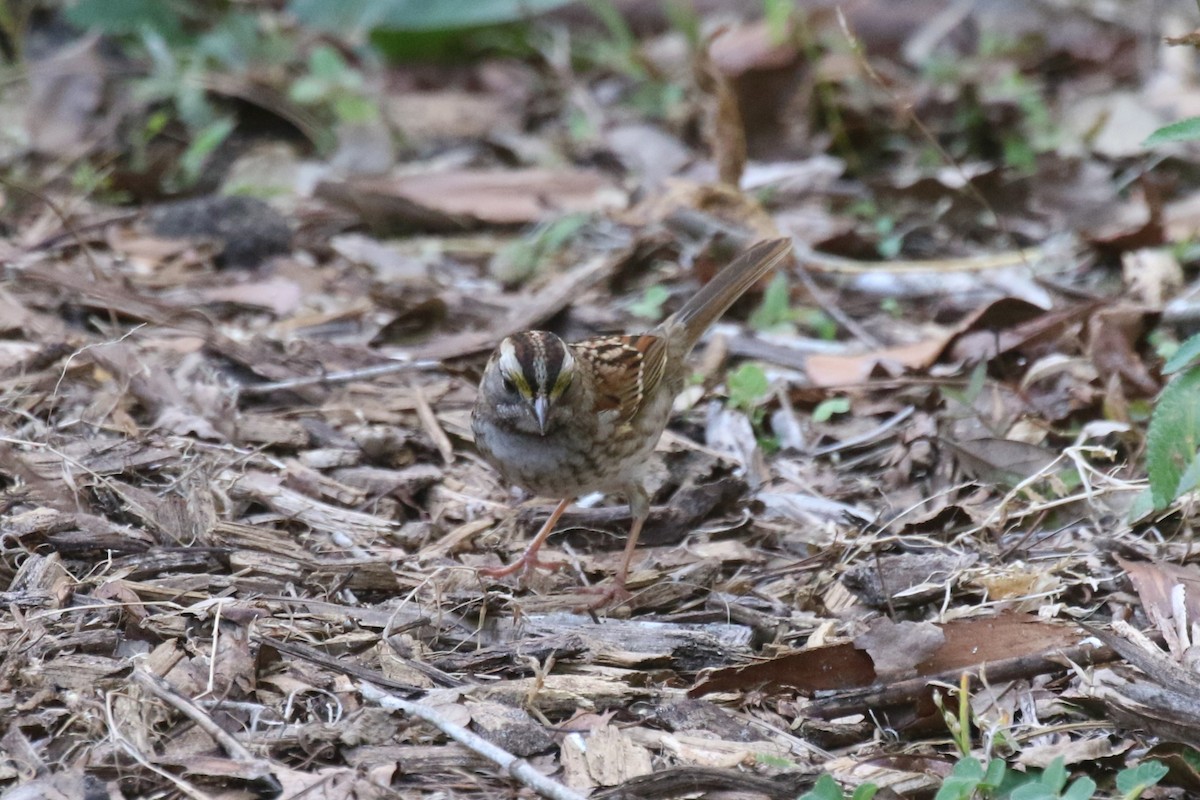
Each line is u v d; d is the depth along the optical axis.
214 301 12.94
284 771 6.84
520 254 14.25
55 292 12.41
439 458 10.69
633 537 9.52
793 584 9.20
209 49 18.59
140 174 15.45
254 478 9.87
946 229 15.37
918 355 11.85
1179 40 8.78
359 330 12.77
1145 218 14.89
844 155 16.78
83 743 6.98
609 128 17.55
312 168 16.70
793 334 13.08
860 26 19.19
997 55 19.00
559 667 8.01
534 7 19.16
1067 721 7.55
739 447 10.90
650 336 10.05
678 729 7.49
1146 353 11.77
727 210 14.35
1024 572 8.90
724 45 17.19
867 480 10.64
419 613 8.41
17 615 7.92
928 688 7.64
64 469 9.36
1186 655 7.87
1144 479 9.90
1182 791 6.93
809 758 7.32
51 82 17.17
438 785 6.88
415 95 18.84
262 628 8.00
